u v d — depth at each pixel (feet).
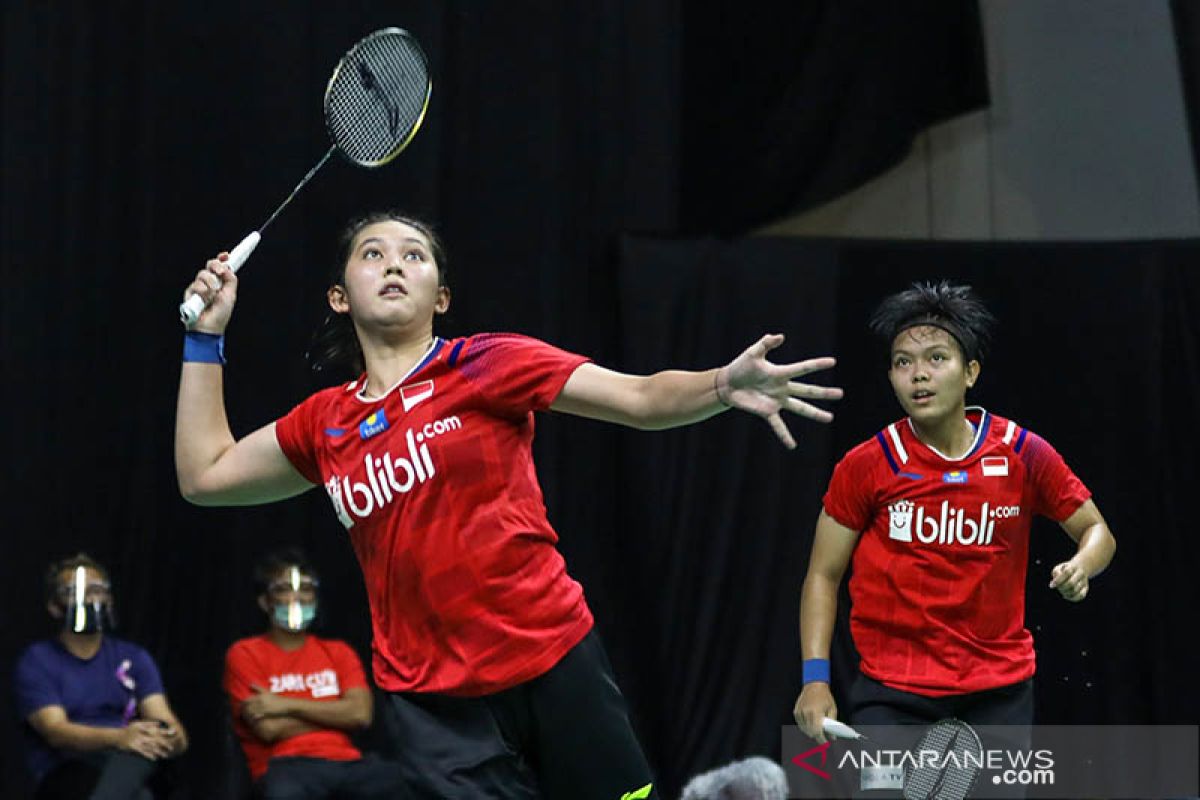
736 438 73.41
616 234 74.74
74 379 70.85
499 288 73.97
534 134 74.59
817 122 76.95
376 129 36.65
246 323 71.41
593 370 28.84
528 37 74.90
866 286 74.95
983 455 42.91
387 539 29.35
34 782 56.59
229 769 64.39
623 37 76.28
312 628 66.03
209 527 70.90
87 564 58.70
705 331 74.02
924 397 42.50
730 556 72.64
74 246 71.20
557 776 29.86
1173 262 73.82
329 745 58.13
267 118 72.18
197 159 72.13
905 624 43.06
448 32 74.49
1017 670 43.11
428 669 29.25
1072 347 73.97
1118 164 78.23
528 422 30.04
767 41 76.84
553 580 29.60
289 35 72.59
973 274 74.79
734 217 76.43
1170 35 78.38
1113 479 72.90
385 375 30.50
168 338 71.46
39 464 70.08
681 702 71.46
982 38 78.13
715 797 50.70
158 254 71.67
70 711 57.41
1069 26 78.89
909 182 77.71
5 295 70.33
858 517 43.93
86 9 71.82
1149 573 71.92
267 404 71.20
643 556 72.64
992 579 42.78
